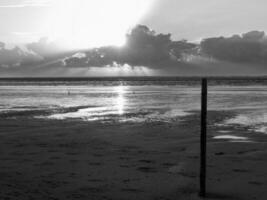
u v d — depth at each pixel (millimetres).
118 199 8492
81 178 10242
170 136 18641
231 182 9961
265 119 25812
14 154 13859
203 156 8797
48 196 8500
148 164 12156
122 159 12969
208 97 52375
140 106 37562
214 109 33469
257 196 8797
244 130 20734
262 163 12336
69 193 8797
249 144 16281
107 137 18359
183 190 9227
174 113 30375
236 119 25938
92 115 28828
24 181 9797
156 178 10312
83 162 12414
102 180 10055
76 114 29562
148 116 28141
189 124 23375
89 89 95750
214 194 8945
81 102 43750
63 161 12562
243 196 8797
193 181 10000
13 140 17375
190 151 14625
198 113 30234
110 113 30391
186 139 17656
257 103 40219
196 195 8844
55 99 49906
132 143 16625
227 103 40469
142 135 18984
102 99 49969
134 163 12297
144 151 14617
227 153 14320
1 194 8523
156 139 17703
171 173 10898
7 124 23281
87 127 22016
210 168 11586
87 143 16578
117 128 21625
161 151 14625
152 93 68875
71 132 20047
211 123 23922
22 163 12203
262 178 10375
